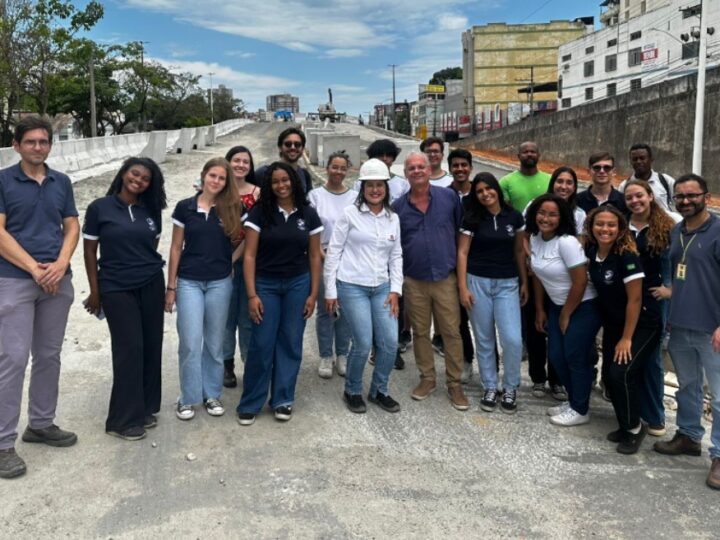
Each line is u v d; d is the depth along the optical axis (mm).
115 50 41000
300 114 94000
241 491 3463
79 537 3027
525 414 4629
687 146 22078
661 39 37094
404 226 4586
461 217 4641
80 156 16312
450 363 4688
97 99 39812
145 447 3957
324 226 5121
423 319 4727
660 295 3961
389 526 3164
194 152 24203
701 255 3686
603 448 4082
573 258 4172
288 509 3297
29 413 3928
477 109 67750
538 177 5504
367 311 4406
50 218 3691
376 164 4289
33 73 27203
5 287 3543
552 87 55594
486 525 3186
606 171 4949
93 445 3961
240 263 4816
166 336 6117
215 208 4234
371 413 4570
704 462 3916
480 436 4230
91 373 5176
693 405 3930
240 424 4316
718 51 31203
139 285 4016
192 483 3535
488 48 67062
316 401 4777
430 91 80438
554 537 3092
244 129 46000
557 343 4465
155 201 4102
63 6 26047
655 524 3209
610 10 57031
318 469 3725
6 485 3477
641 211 4094
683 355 3875
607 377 4109
